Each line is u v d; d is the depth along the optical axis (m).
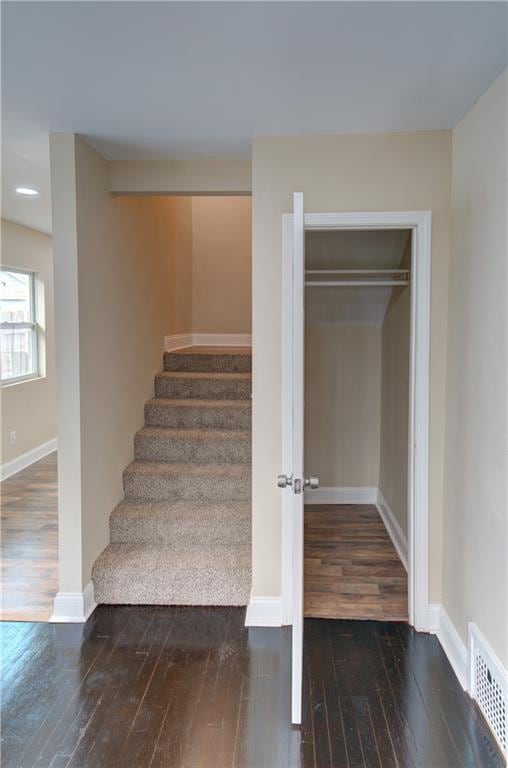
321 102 2.22
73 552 2.76
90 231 2.79
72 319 2.65
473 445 2.23
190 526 3.18
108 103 2.23
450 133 2.54
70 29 1.66
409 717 2.10
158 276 4.38
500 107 1.97
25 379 5.84
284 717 2.10
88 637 2.63
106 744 1.96
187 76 1.98
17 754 1.91
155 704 2.17
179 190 3.00
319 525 4.09
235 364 4.51
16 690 2.25
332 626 2.74
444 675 2.37
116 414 3.34
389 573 3.32
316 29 1.67
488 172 2.08
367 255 3.54
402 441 3.58
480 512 2.15
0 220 5.01
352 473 4.58
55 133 2.56
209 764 1.87
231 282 5.74
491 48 1.78
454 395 2.48
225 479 3.44
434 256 2.58
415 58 1.85
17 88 2.09
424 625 2.70
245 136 2.59
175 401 4.10
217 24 1.63
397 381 3.76
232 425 3.94
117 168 3.00
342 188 2.59
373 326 4.43
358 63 1.88
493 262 2.03
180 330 5.27
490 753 1.92
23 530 3.97
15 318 5.66
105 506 3.13
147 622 2.76
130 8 1.55
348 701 2.19
